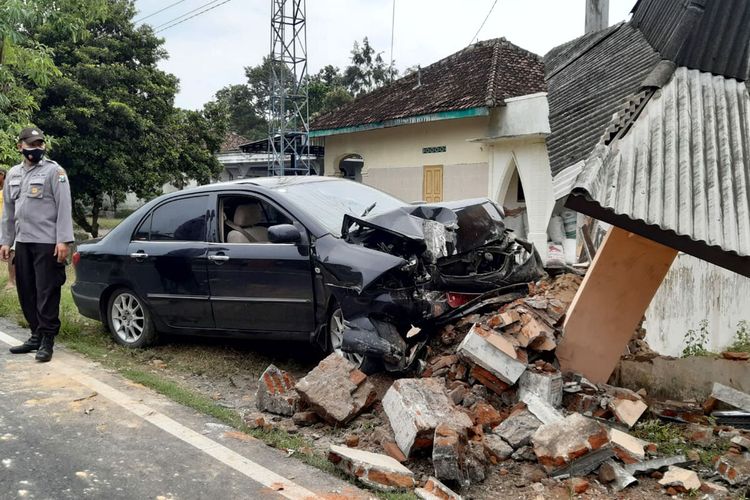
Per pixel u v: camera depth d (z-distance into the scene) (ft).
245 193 18.94
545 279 19.01
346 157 73.31
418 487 11.50
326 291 16.80
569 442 11.89
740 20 15.74
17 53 33.78
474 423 13.34
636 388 16.83
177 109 69.51
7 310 24.94
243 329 18.42
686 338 23.90
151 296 19.89
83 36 38.63
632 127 12.78
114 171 59.72
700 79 14.89
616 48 25.48
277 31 103.14
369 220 16.53
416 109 59.67
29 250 18.79
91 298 21.42
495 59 62.85
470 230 17.85
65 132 56.95
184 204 19.95
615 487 11.56
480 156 56.13
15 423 14.10
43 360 18.69
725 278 25.03
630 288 14.32
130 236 20.67
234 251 18.25
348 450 12.29
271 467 12.32
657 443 13.46
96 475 11.83
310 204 18.39
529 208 52.03
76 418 14.48
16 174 19.12
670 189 10.97
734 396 15.56
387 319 15.58
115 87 60.13
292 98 104.58
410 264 15.90
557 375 13.97
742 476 11.79
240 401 16.21
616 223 10.62
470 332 14.38
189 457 12.66
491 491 11.52
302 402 14.93
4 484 11.41
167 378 17.92
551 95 24.03
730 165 11.76
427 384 13.61
